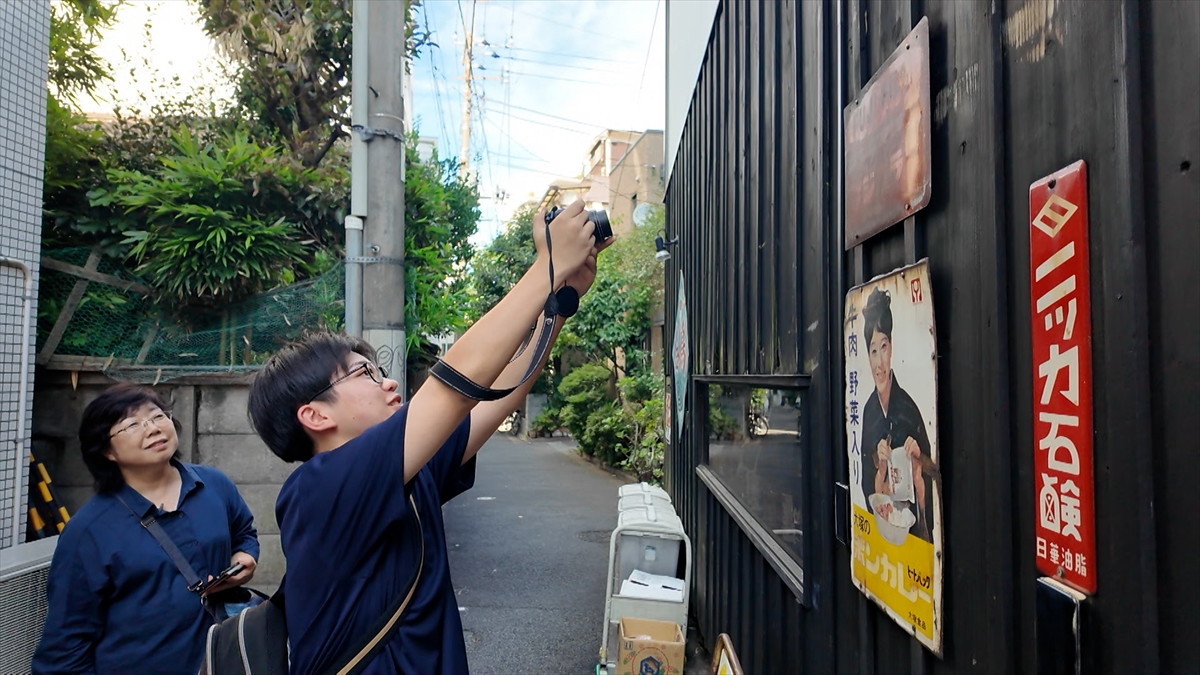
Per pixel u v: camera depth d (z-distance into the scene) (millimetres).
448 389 1018
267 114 6336
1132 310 883
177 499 2205
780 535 2844
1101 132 949
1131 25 896
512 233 18734
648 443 10828
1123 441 898
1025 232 1138
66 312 4301
